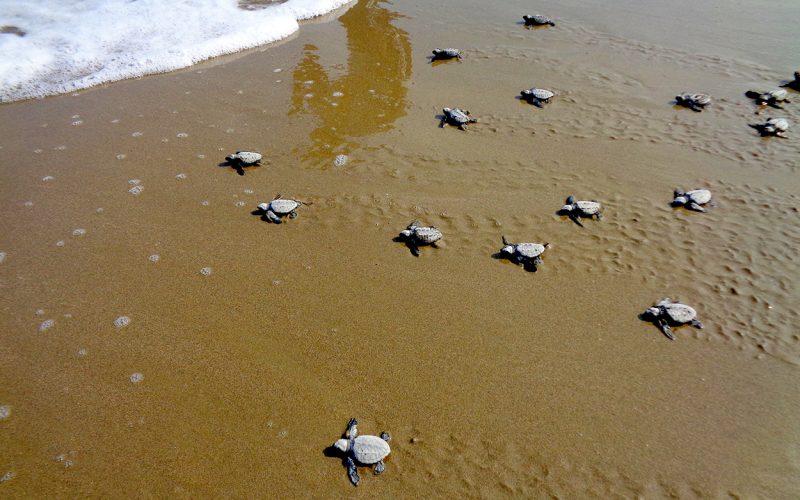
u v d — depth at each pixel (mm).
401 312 943
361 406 844
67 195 1094
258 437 817
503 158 1202
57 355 885
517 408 845
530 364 887
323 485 783
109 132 1230
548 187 1144
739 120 1303
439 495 777
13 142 1193
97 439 812
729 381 873
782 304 958
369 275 991
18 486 777
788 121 1295
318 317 935
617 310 952
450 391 858
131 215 1067
